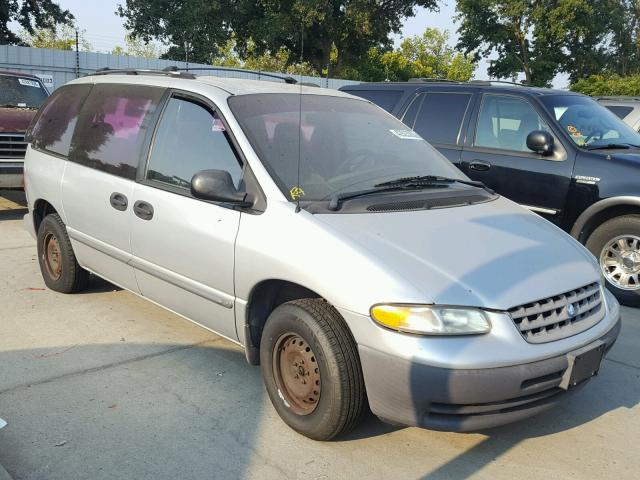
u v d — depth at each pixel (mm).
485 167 6586
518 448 3348
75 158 4996
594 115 6645
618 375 4293
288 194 3463
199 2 32875
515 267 3160
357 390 3076
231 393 3820
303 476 3025
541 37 40000
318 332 3082
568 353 2996
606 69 43438
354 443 3314
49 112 5676
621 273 5895
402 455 3230
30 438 3260
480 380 2779
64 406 3598
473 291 2926
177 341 4590
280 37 34750
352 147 4043
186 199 3875
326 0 33312
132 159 4371
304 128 3980
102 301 5359
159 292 4207
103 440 3266
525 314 2955
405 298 2857
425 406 2854
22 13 34156
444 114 7074
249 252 3420
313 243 3174
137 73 4910
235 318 3625
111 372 4055
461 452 3283
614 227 5867
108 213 4496
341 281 3020
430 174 4141
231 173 3705
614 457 3295
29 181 5602
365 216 3383
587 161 5988
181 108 4188
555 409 3781
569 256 3475
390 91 7684
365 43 38656
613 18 40656
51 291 5570
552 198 6164
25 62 21984
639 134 6848
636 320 5465
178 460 3115
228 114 3842
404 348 2824
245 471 3045
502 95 6707
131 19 34156
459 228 3434
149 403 3668
